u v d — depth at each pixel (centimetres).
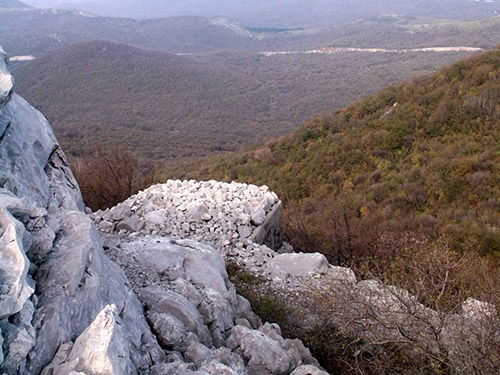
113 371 260
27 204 362
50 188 483
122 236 732
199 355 364
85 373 259
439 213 1611
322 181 2373
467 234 1186
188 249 564
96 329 287
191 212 816
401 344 442
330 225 1088
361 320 489
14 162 429
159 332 379
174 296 432
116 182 1173
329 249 1011
